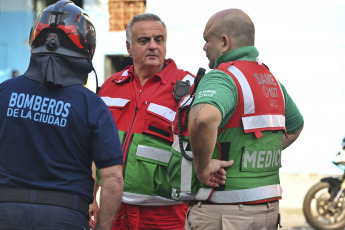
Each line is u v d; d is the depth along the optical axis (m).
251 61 3.32
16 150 2.75
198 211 3.24
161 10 12.70
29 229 2.64
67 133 2.77
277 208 3.30
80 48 2.90
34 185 2.70
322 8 12.31
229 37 3.32
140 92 4.16
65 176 2.75
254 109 3.17
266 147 3.22
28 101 2.81
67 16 2.90
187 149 3.31
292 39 12.45
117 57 13.10
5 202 2.67
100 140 2.80
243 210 3.14
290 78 12.49
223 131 3.16
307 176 12.48
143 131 4.05
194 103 3.04
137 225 4.07
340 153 7.92
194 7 12.61
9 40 12.91
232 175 3.15
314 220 7.86
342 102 12.39
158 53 4.15
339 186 7.91
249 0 12.49
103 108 2.86
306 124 12.49
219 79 3.11
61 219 2.67
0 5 12.88
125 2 12.88
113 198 2.82
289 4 12.36
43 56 2.87
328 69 12.41
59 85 2.82
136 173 4.02
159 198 4.03
